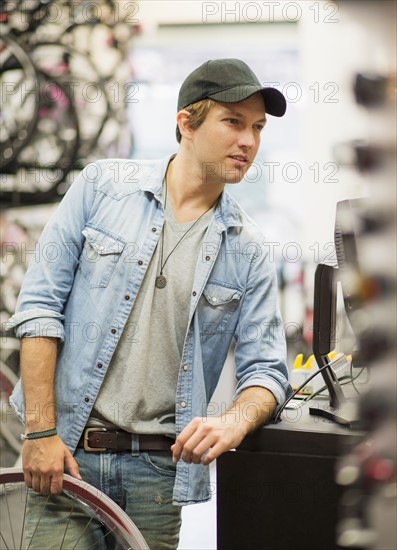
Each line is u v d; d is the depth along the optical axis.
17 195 6.03
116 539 2.18
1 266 6.01
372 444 1.38
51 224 2.44
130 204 2.44
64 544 2.33
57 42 6.09
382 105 1.21
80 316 2.42
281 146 6.71
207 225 2.45
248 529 2.08
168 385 2.43
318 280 2.34
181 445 2.11
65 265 2.41
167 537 2.47
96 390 2.38
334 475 2.02
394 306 1.24
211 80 2.28
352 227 1.67
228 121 2.29
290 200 6.71
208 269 2.41
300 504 2.05
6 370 5.77
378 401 1.29
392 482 1.32
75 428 2.39
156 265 2.40
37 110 5.84
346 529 1.41
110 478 2.39
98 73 6.11
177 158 2.48
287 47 6.55
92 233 2.42
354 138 1.24
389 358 1.27
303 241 6.46
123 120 6.22
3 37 5.96
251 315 2.48
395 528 1.33
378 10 1.17
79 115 6.10
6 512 2.47
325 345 2.33
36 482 2.28
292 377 2.95
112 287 2.40
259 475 2.08
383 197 1.22
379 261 1.25
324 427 2.10
